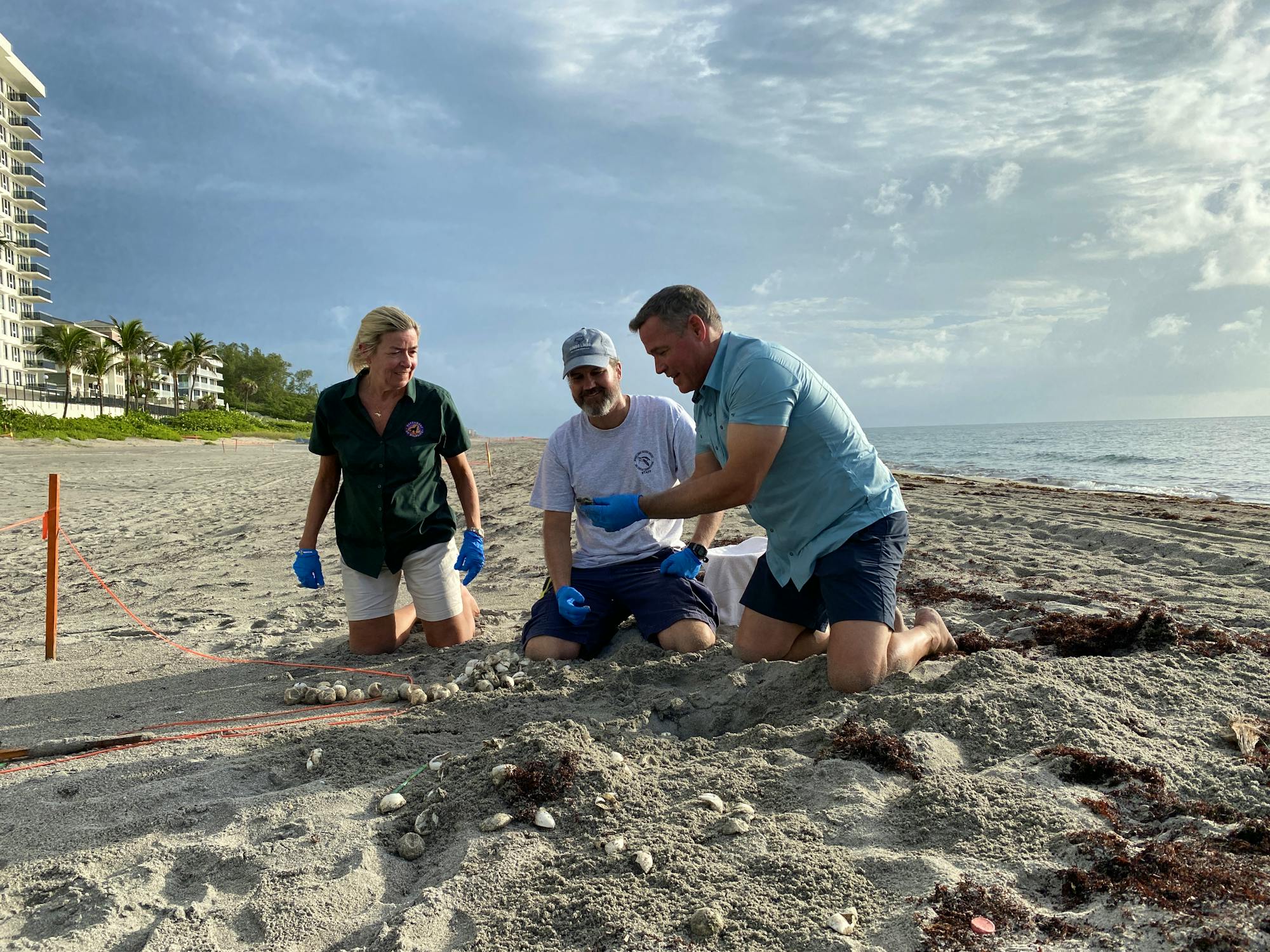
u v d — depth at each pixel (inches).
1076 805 87.1
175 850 87.6
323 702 137.6
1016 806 86.4
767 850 81.7
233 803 97.7
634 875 78.8
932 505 431.5
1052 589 212.2
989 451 1596.9
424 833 91.0
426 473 166.4
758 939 69.2
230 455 1254.3
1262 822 81.2
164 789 102.7
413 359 158.1
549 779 96.0
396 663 161.0
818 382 130.3
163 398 3595.0
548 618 154.1
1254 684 122.4
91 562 317.7
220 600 238.4
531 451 1111.0
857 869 78.5
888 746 99.2
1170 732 105.6
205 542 354.6
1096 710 109.0
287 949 71.7
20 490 600.7
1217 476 834.8
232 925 75.1
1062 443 1923.0
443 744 114.3
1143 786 90.2
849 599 126.0
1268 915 66.7
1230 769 94.7
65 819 95.8
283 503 490.3
